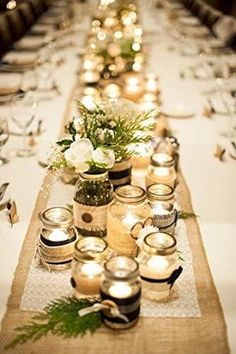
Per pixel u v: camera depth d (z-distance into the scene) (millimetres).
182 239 1497
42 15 6855
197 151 2250
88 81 3055
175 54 4301
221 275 1358
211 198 1810
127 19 4918
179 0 8078
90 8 7008
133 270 1084
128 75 3291
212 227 1607
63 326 1125
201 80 3477
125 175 1633
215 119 2688
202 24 5977
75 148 1301
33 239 1489
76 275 1177
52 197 1751
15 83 3246
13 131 2428
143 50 4223
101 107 1533
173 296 1238
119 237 1335
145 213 1376
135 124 1479
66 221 1324
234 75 3432
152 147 1980
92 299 1192
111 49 3521
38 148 2229
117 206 1372
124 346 1082
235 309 1226
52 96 3012
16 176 1955
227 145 2328
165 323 1148
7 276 1333
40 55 3891
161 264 1188
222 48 4445
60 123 2559
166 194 1460
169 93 3162
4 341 1098
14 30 5082
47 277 1310
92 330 1116
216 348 1088
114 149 1396
